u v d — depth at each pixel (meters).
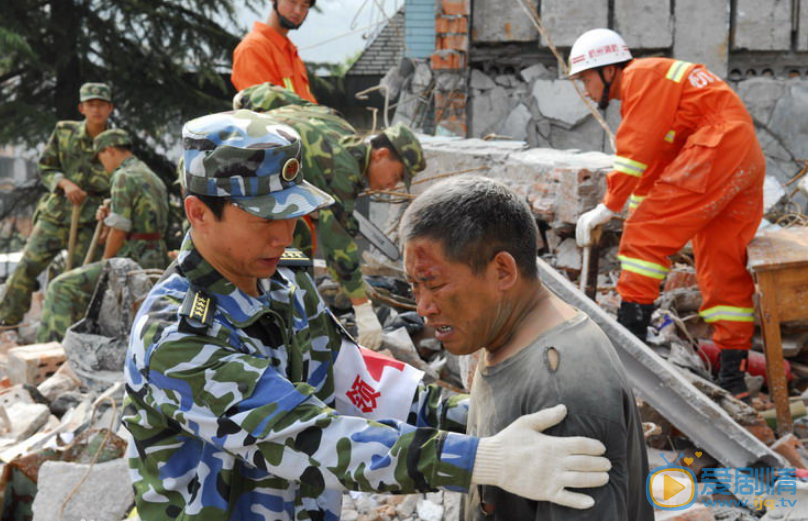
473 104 8.74
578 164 5.52
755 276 4.08
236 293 1.77
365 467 1.61
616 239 5.53
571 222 5.42
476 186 1.59
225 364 1.68
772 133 8.45
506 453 1.52
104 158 6.47
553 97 8.58
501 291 1.59
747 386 4.41
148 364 1.70
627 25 8.43
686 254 5.55
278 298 1.89
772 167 8.48
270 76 5.18
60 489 3.21
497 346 1.66
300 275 2.00
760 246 4.23
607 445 1.51
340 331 2.05
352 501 3.34
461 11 8.49
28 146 11.11
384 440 1.62
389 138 3.71
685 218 4.12
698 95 4.18
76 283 5.57
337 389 2.04
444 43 8.57
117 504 3.19
